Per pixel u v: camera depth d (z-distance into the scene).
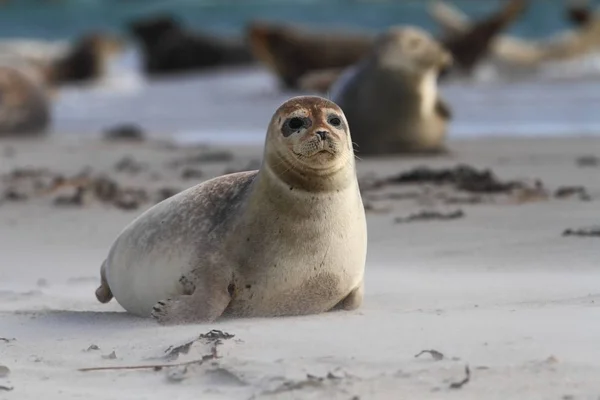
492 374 19.06
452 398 18.00
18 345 23.39
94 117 103.62
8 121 89.31
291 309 25.69
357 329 23.02
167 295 26.06
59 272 35.44
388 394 18.22
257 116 96.06
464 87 113.94
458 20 139.38
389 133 65.38
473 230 38.78
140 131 85.75
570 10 143.38
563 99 97.88
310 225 25.02
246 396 18.61
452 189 48.69
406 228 39.72
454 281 30.61
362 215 26.08
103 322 26.09
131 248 26.92
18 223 44.66
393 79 65.12
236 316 25.62
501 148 67.38
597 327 22.28
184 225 26.03
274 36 124.12
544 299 26.56
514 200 45.09
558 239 36.28
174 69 162.00
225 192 26.39
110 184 51.88
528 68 128.75
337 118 25.30
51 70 145.38
